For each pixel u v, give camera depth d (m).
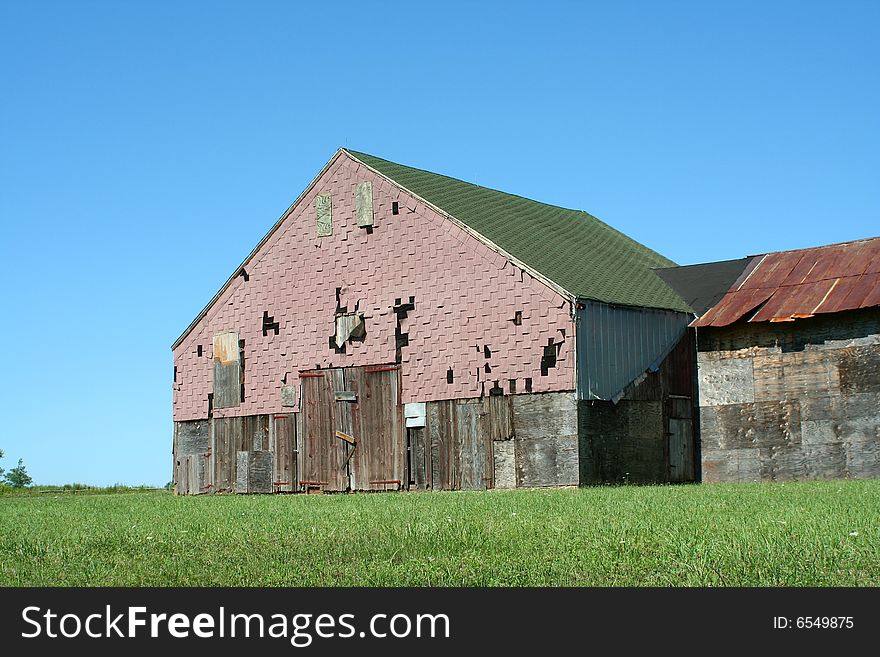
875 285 33.41
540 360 32.81
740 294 36.75
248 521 19.16
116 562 13.92
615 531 14.48
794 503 18.95
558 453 32.09
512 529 15.33
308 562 13.16
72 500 34.97
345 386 37.66
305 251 39.28
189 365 42.53
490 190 43.03
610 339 33.47
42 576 12.95
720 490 25.64
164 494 42.69
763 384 35.06
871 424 32.62
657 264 43.06
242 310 40.94
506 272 33.88
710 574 11.13
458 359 34.78
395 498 27.06
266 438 39.72
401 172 39.22
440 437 34.94
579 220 45.12
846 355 33.31
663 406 35.12
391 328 36.62
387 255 37.00
